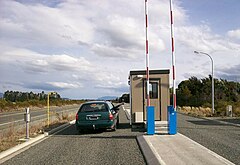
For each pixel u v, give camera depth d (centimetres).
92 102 1716
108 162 905
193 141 1225
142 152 1055
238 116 3167
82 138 1452
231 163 834
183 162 850
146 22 1478
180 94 6050
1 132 1639
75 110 4434
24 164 898
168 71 1808
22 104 5406
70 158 973
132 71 1836
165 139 1273
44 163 907
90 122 1639
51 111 4188
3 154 1028
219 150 1067
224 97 5372
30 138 1398
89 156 1001
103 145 1225
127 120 2606
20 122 2400
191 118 2983
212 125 2119
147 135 1391
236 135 1502
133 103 1839
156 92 1819
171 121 1420
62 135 1588
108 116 1650
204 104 4797
